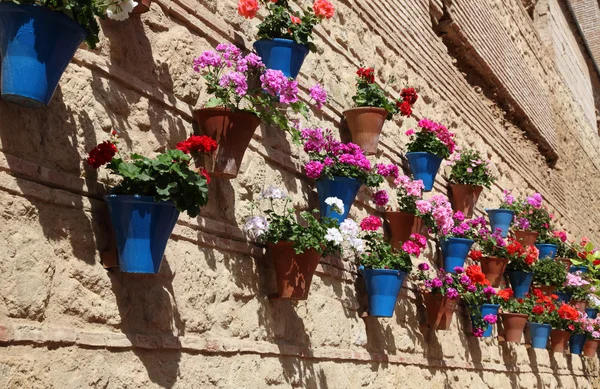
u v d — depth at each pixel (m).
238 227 4.48
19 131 3.12
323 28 5.96
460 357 7.58
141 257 3.37
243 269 4.46
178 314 3.85
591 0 23.03
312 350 4.98
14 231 3.01
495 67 10.38
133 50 3.89
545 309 9.52
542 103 12.84
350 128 6.04
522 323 8.62
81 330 3.25
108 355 3.36
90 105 3.55
